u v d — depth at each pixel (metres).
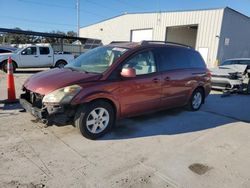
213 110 6.33
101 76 3.95
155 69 4.74
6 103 5.69
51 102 3.57
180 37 25.20
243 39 22.09
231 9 18.89
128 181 2.85
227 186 2.86
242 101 7.83
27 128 4.24
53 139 3.87
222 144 4.08
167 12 22.08
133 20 25.70
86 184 2.76
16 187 2.63
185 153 3.66
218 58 18.91
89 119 3.85
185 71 5.44
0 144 3.59
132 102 4.33
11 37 51.31
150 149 3.73
